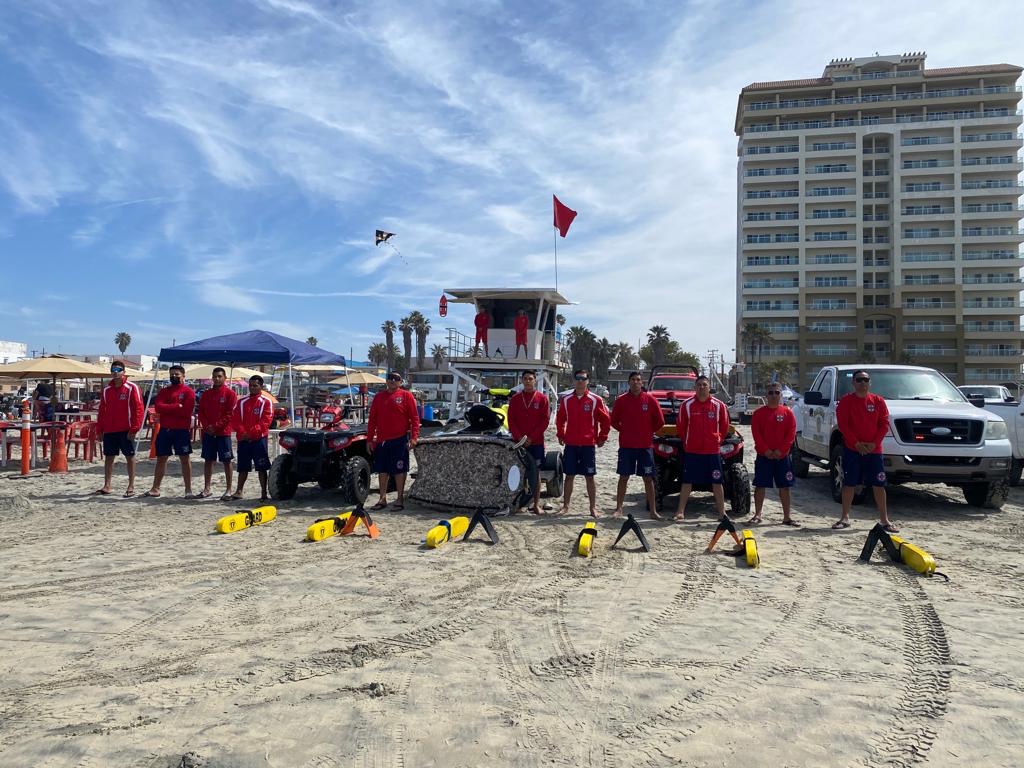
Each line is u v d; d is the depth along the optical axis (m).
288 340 15.48
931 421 9.01
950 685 3.74
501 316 23.28
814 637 4.50
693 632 4.59
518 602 5.25
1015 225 72.38
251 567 6.26
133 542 7.27
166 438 9.95
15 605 5.13
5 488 10.91
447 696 3.58
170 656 4.14
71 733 3.17
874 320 75.31
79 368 17.84
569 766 2.91
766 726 3.27
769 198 76.31
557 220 24.50
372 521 8.15
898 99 74.31
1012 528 8.22
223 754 2.98
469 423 9.85
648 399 8.69
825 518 8.88
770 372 71.69
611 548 7.08
